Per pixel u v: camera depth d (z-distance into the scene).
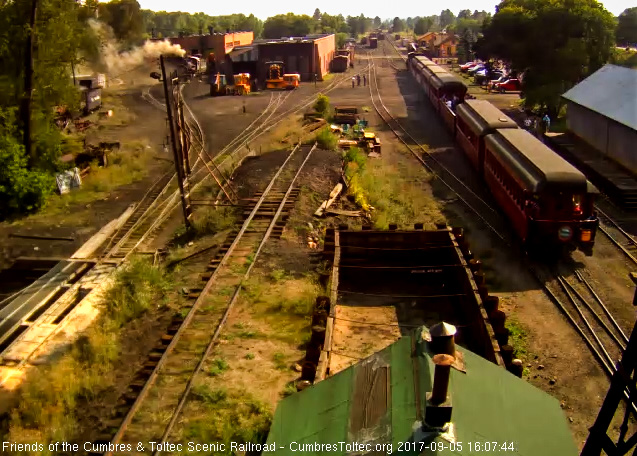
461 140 31.39
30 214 22.17
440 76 43.12
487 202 23.34
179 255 17.62
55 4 26.09
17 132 24.72
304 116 40.22
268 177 24.11
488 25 50.09
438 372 5.18
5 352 12.55
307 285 15.09
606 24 39.94
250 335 12.74
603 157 27.39
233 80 61.75
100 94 47.28
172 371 11.40
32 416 10.27
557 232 17.23
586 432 10.40
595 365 12.44
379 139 35.06
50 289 15.83
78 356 12.13
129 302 14.17
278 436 6.29
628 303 15.12
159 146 32.81
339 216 20.83
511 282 16.53
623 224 21.00
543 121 36.38
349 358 12.34
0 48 24.56
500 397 6.01
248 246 17.64
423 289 15.90
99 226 20.88
